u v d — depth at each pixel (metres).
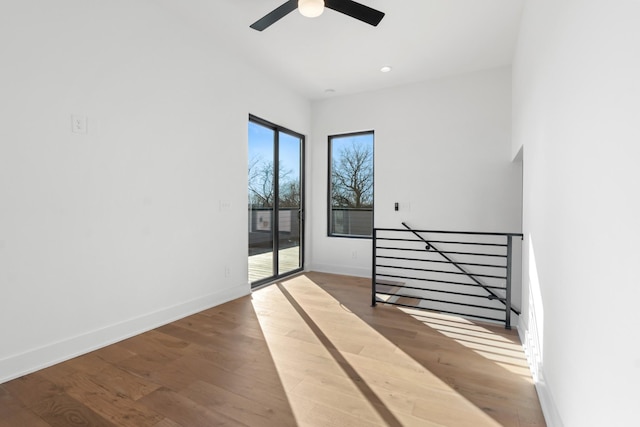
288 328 2.70
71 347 2.16
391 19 2.82
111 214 2.39
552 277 1.56
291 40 3.22
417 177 4.26
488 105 3.86
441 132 4.11
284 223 4.58
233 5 2.68
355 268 4.70
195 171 3.06
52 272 2.07
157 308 2.73
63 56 2.10
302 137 4.89
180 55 2.89
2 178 1.85
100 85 2.30
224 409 1.63
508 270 2.77
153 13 2.65
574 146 1.22
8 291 1.88
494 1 2.56
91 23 2.25
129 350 2.28
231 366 2.06
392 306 3.29
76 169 2.18
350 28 2.98
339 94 4.71
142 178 2.60
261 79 3.92
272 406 1.66
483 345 2.39
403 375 1.96
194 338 2.49
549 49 1.64
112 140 2.38
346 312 3.11
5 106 1.86
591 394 1.04
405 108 4.33
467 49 3.36
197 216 3.09
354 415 1.59
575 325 1.20
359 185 4.79
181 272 2.94
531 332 2.12
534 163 2.09
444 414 1.60
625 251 0.81
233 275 3.52
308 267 5.02
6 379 1.87
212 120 3.23
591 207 1.04
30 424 1.51
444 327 2.74
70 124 2.14
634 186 0.77
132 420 1.54
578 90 1.18
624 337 0.82
